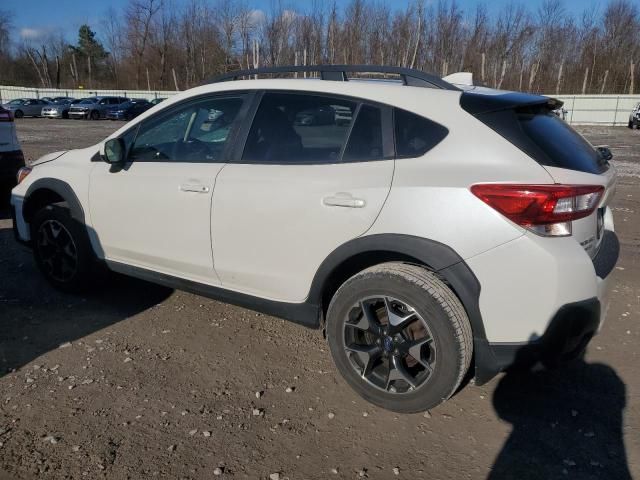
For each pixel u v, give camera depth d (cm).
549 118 309
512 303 255
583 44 4294
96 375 325
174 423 282
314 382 325
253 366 342
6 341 363
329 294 316
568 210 252
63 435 269
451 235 260
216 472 249
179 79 5681
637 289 481
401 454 265
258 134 331
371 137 295
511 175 256
